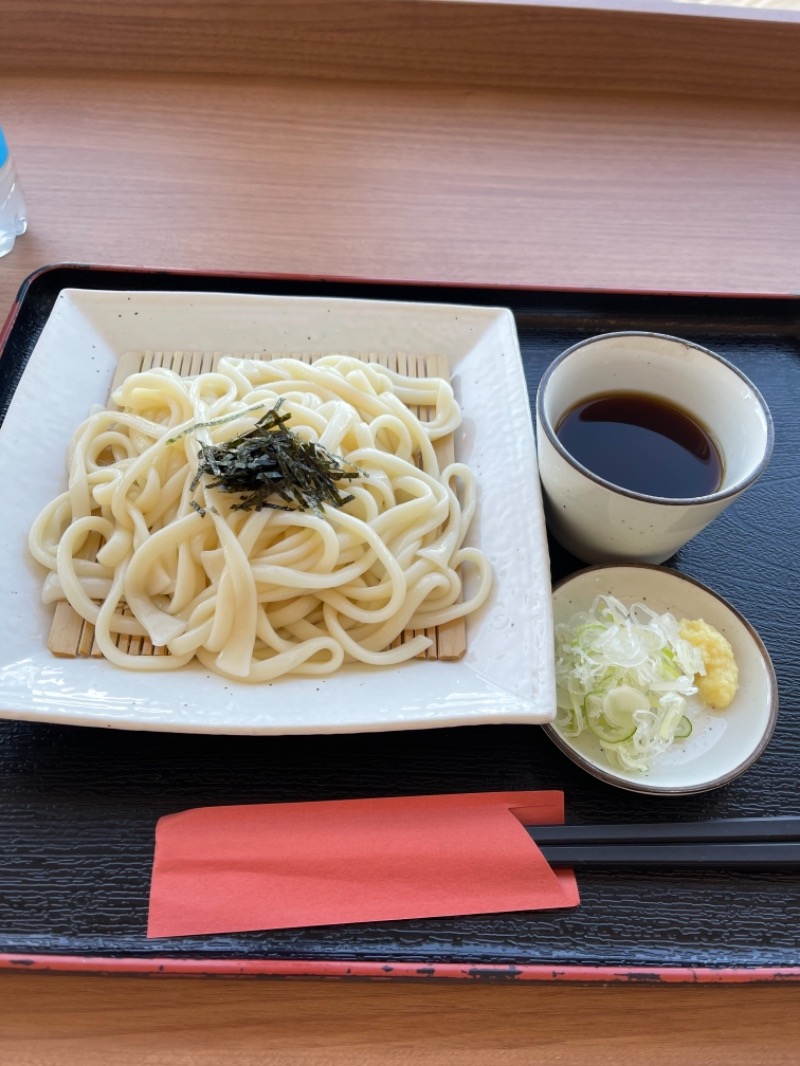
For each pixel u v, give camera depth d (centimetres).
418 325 43
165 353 43
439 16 58
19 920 28
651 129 61
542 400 35
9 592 33
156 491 36
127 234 50
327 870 29
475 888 29
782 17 60
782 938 29
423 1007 28
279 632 36
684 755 32
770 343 47
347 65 61
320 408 39
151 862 29
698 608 36
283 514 35
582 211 55
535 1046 27
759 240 55
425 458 40
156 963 27
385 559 35
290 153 56
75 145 55
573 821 31
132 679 32
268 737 32
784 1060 27
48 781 31
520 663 32
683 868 30
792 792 33
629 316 48
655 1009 28
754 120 63
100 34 58
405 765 32
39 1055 26
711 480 36
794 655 36
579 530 37
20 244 49
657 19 59
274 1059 27
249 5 56
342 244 51
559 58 61
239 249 50
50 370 39
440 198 55
